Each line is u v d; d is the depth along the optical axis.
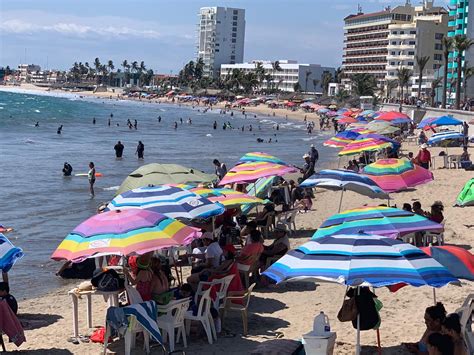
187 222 17.12
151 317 10.59
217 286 12.10
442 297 13.90
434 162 41.72
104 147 63.03
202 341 11.59
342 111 92.06
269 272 8.62
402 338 11.38
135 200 13.50
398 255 8.46
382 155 40.66
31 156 51.88
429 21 169.12
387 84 162.38
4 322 11.09
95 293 11.60
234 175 19.03
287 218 22.14
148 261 11.03
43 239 22.59
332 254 8.55
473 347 9.46
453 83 123.25
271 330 12.23
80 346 11.56
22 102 156.62
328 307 13.68
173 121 117.56
